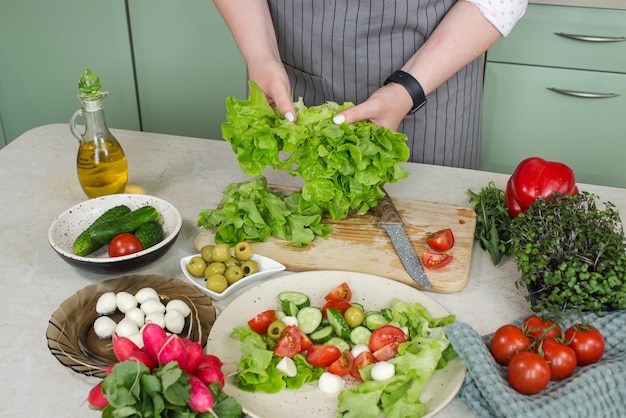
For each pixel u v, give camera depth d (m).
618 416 0.92
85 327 1.06
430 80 1.39
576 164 2.30
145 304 1.07
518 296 1.17
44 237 1.30
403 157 1.24
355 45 1.52
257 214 1.23
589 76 2.15
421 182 1.49
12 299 1.14
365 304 1.12
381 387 0.92
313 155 1.21
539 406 0.89
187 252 1.26
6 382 0.98
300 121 1.22
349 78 1.57
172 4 2.38
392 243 1.26
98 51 2.51
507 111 2.27
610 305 1.07
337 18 1.50
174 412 0.81
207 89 2.53
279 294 1.12
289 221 1.27
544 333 0.96
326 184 1.23
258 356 0.95
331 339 1.03
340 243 1.26
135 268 1.19
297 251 1.24
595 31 2.09
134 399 0.77
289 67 1.64
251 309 1.10
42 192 1.45
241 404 0.92
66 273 1.21
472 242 1.27
